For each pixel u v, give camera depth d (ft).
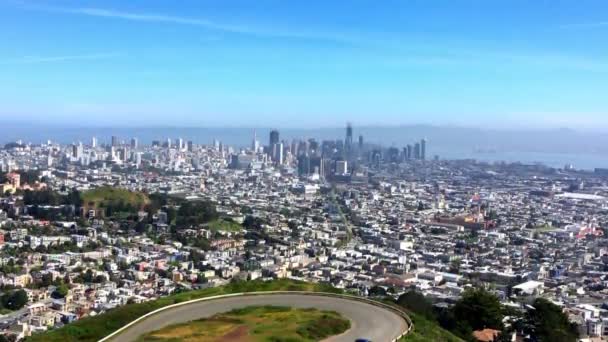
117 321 233.35
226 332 213.05
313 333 215.92
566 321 318.45
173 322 232.94
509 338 291.79
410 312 269.85
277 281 319.06
